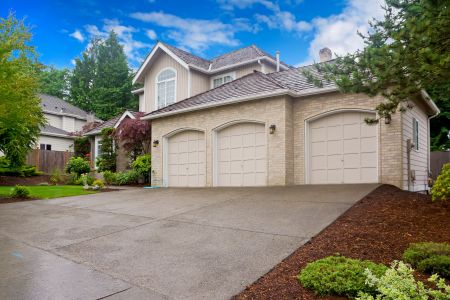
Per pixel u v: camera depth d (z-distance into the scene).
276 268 4.25
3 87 9.80
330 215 6.57
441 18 4.79
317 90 11.11
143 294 3.71
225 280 3.99
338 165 11.03
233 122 12.78
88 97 45.53
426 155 14.19
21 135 16.73
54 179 17.73
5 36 10.54
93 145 22.91
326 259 4.07
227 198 9.58
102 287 3.90
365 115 10.67
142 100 22.58
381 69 5.71
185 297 3.62
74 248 5.44
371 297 2.88
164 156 15.21
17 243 5.79
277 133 11.58
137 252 5.14
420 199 7.60
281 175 11.37
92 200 10.62
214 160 13.32
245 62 17.78
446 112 20.19
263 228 6.03
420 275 3.88
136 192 12.69
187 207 8.56
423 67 4.99
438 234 5.14
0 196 11.27
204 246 5.27
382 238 5.08
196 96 15.37
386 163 10.09
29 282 4.06
